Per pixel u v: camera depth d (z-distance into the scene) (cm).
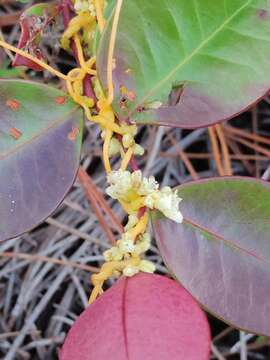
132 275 10
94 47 12
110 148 11
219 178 11
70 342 10
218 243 11
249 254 11
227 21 11
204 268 11
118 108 11
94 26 13
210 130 19
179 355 9
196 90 11
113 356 9
